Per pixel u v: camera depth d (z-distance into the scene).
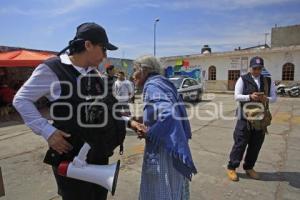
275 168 5.05
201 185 4.28
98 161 2.12
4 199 3.84
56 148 1.90
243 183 4.37
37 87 1.88
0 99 11.74
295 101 18.42
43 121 1.88
